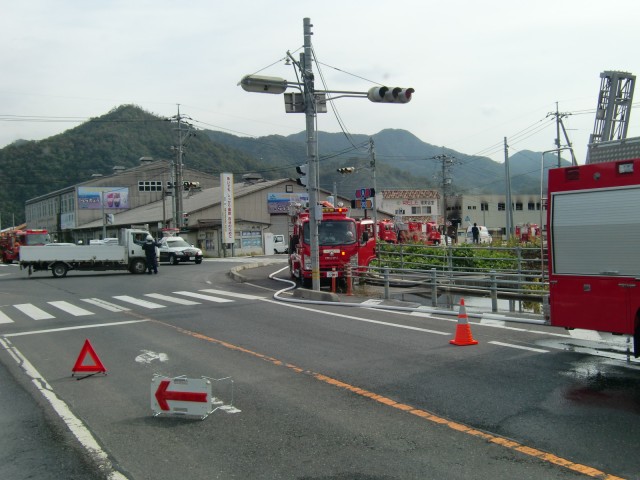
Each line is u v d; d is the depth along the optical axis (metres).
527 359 8.75
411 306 15.35
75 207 76.25
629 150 8.17
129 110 101.56
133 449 5.37
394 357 9.06
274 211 58.97
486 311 14.27
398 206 87.12
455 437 5.45
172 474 4.77
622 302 7.61
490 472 4.62
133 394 7.32
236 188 66.38
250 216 57.75
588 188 8.04
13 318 14.86
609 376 7.66
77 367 8.48
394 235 30.84
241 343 10.57
